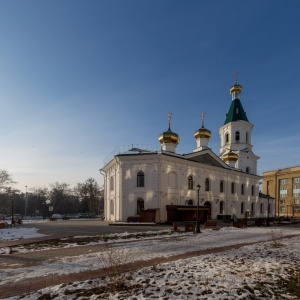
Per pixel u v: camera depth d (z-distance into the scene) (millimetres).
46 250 13500
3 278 8523
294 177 86250
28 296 6883
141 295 6754
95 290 7207
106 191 44250
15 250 13539
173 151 40656
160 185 34406
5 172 66000
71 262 10633
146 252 12781
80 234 20938
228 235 20484
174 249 13680
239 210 48562
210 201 42219
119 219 35594
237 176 48750
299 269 9430
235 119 52750
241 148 51969
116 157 36438
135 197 35156
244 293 6918
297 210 83625
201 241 16859
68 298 6668
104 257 11484
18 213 92750
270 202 61344
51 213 79875
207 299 6477
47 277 8594
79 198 92312
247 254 12180
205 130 45500
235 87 53406
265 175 96188
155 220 32750
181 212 35188
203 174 41375
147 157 35094
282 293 7016
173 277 8242
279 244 15102
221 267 9500
